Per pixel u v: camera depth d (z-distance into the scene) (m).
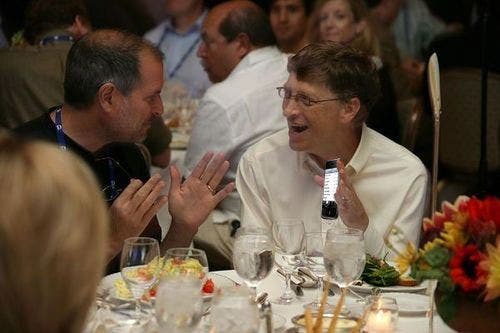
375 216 3.24
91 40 3.05
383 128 4.92
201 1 6.83
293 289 2.63
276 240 2.60
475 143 5.27
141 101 3.08
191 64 6.84
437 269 1.94
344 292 2.35
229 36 4.64
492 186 4.41
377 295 2.37
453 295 1.95
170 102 6.17
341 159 3.22
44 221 1.17
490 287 1.89
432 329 2.16
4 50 4.73
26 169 1.18
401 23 6.41
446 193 5.39
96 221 1.21
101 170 3.17
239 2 4.64
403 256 2.02
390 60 6.30
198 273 2.35
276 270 2.83
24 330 1.17
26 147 1.21
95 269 1.21
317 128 3.16
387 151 3.25
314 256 2.60
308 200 3.29
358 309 2.35
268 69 4.38
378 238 3.02
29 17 4.76
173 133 5.65
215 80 4.86
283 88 3.22
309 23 6.03
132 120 3.08
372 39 5.74
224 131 4.29
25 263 1.16
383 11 6.34
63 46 4.68
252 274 2.36
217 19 4.66
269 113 4.32
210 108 4.31
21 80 4.65
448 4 6.46
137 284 2.28
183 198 2.99
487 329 1.94
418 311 2.39
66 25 4.71
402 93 6.32
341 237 2.34
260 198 3.37
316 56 3.14
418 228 3.23
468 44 5.41
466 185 5.40
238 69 4.40
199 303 1.95
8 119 4.72
